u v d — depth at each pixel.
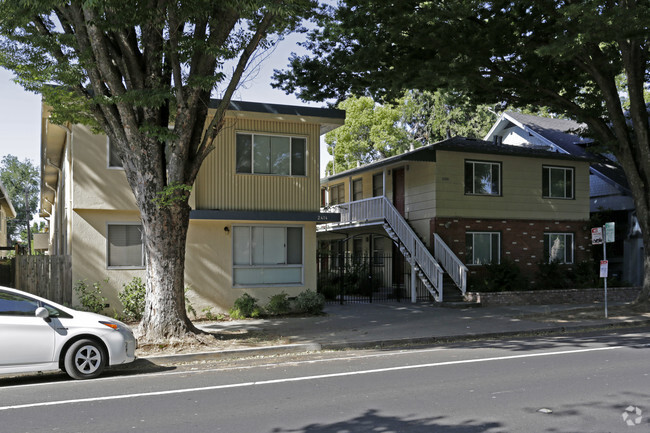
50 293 16.75
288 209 18.50
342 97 20.14
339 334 14.05
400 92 19.52
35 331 8.84
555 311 18.94
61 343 9.00
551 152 25.89
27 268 17.62
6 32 11.00
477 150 23.92
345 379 8.84
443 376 8.91
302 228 18.95
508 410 6.78
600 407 6.89
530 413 6.64
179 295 12.36
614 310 18.95
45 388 8.47
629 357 10.53
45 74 11.26
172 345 11.83
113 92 11.64
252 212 17.64
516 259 24.81
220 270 17.75
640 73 19.69
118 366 10.58
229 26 11.84
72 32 12.11
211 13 11.72
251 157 18.05
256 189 18.05
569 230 26.09
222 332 13.96
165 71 12.55
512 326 15.58
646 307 18.97
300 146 18.83
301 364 10.48
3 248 29.19
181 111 11.98
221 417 6.64
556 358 10.50
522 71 19.66
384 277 27.34
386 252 27.33
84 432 6.09
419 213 24.58
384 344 13.10
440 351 11.82
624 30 14.70
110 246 16.61
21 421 6.55
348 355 11.64
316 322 16.30
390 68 18.83
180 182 12.12
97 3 9.51
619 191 27.72
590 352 11.20
